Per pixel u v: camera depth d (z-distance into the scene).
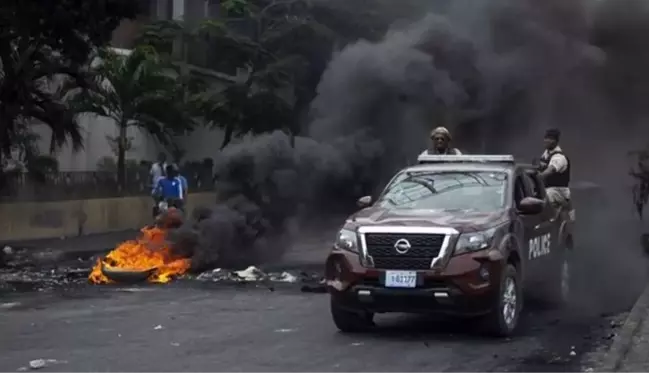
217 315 10.59
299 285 13.20
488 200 9.99
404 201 10.21
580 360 8.20
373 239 9.09
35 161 22.22
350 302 9.12
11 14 18.00
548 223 11.21
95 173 24.36
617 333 9.46
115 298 12.00
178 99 26.77
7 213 21.06
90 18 18.45
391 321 10.26
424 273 8.84
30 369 7.71
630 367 7.50
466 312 8.85
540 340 9.16
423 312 8.98
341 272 9.19
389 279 8.94
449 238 8.89
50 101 20.89
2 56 19.27
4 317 10.47
